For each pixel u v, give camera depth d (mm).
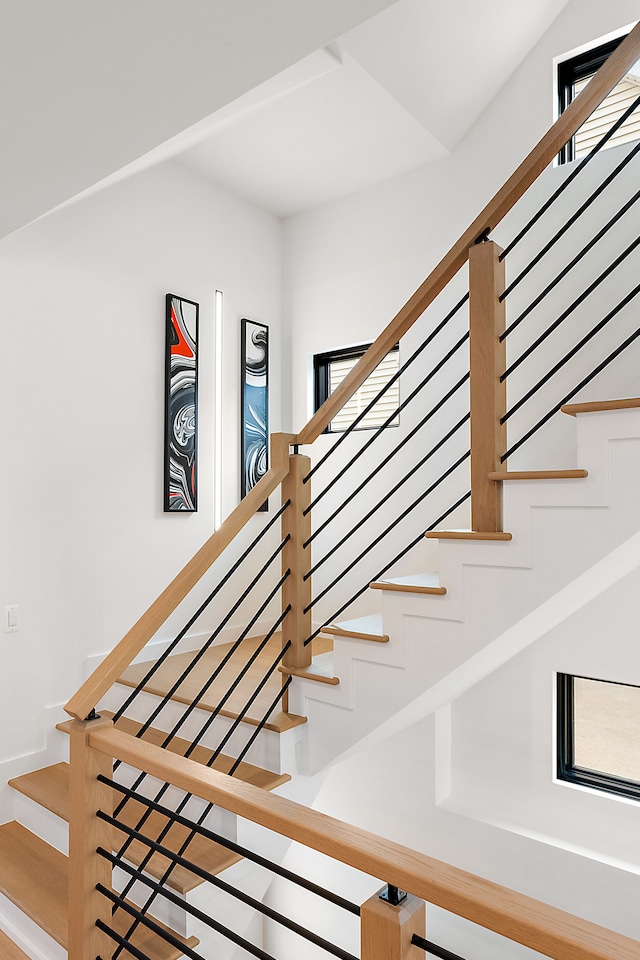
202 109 1667
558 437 3090
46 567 3021
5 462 2877
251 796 1292
